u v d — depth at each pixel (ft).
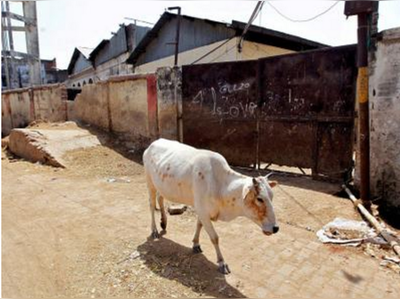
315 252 12.87
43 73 110.83
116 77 34.68
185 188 12.09
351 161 20.58
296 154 23.04
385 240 13.32
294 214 16.61
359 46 16.60
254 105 24.80
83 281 11.11
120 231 15.29
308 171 25.43
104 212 17.99
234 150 26.45
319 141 21.79
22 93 51.24
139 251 13.14
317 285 10.69
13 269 12.08
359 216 15.98
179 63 50.49
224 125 26.66
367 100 16.30
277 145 23.98
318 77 21.33
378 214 16.05
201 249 13.16
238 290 10.39
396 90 16.33
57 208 18.83
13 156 33.78
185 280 10.97
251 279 11.04
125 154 31.63
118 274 11.45
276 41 43.19
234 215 11.24
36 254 13.20
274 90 23.58
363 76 16.34
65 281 11.16
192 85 27.96
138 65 63.10
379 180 17.51
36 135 32.89
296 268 11.73
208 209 11.32
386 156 17.07
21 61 65.51
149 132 32.04
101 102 37.68
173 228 15.49
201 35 45.42
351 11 16.47
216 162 11.39
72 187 23.15
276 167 26.40
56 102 45.42
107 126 37.11
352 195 18.25
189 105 28.40
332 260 12.23
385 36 16.40
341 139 20.83
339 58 20.30
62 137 33.86
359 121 16.79
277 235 14.44
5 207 19.10
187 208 18.02
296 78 22.38
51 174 26.91
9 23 62.49
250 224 15.81
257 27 37.52
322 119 21.35
